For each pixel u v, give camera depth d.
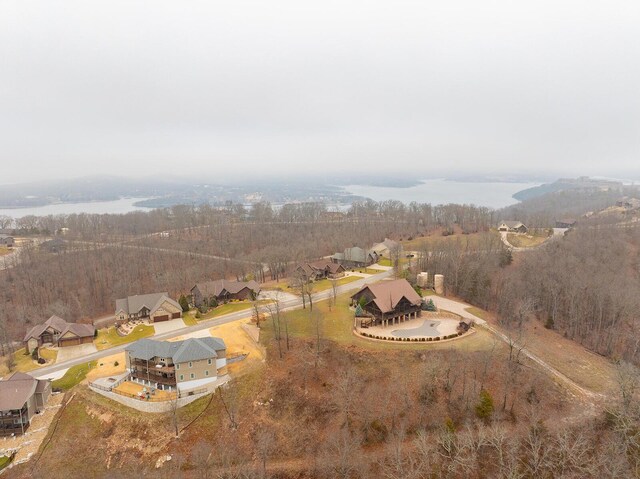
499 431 66.75
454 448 65.88
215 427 71.88
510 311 107.56
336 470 64.44
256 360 85.88
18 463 68.25
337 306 110.56
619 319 104.19
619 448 64.69
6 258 182.25
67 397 80.00
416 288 113.75
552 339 100.56
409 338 89.44
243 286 129.50
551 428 69.88
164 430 71.19
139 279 160.38
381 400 75.81
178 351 79.25
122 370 86.69
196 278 155.25
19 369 91.56
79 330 105.00
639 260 145.12
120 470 66.69
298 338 90.19
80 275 158.75
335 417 73.75
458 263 125.00
